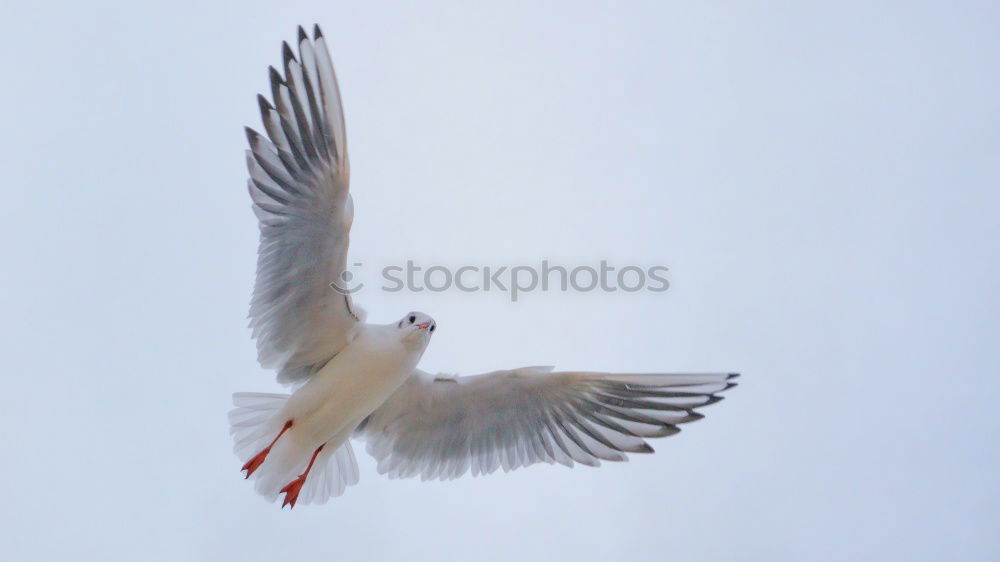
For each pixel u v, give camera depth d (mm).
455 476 13734
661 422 13008
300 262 11859
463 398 13078
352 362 11969
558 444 13555
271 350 12516
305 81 10852
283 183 11375
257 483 12141
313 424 12047
